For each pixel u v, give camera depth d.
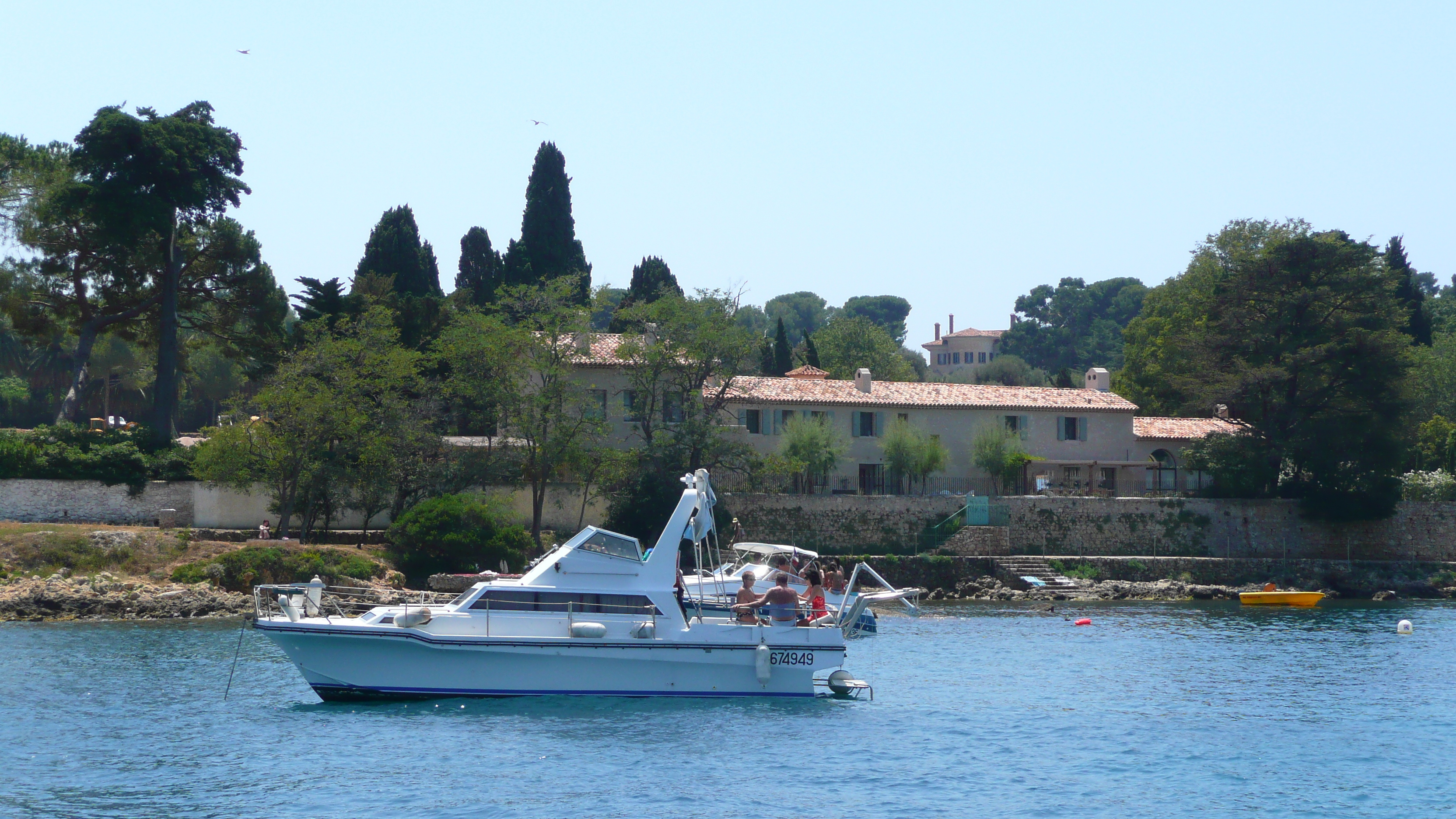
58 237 87.56
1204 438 105.06
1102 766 33.94
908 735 37.25
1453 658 55.34
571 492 89.56
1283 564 93.62
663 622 40.12
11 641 54.97
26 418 140.50
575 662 39.62
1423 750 36.12
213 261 94.12
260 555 71.69
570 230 132.38
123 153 85.06
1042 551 94.12
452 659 39.12
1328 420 99.19
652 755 34.00
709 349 92.06
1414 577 93.94
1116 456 110.12
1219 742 37.00
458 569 77.19
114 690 42.66
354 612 58.28
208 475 78.81
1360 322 101.44
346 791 30.34
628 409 93.88
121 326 96.88
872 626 62.12
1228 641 61.00
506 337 87.00
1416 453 115.44
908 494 99.56
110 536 71.38
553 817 28.67
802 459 96.00
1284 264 104.25
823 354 172.38
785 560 62.00
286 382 82.19
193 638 56.38
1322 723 39.91
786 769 33.00
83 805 29.22
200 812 28.75
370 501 83.12
